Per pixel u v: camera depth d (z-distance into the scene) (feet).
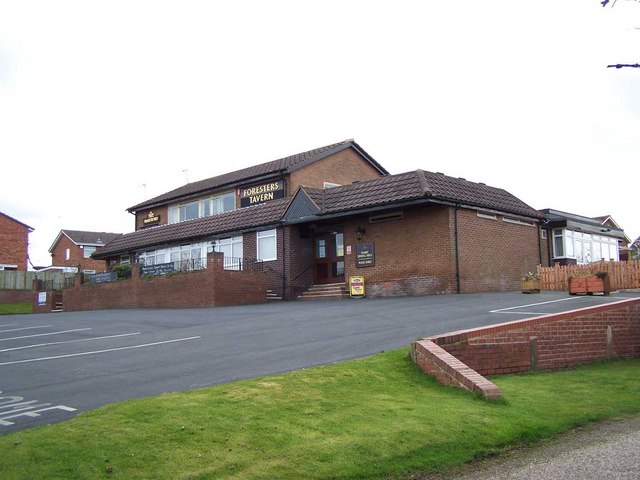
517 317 50.26
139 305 98.94
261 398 26.91
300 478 19.83
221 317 66.13
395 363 34.35
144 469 19.56
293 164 108.88
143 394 30.76
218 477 19.42
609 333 45.06
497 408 27.78
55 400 30.45
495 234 83.97
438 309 58.03
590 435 26.22
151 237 119.34
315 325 52.90
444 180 82.79
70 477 18.78
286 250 92.12
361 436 23.03
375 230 84.07
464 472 21.77
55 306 124.98
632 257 120.98
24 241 176.35
